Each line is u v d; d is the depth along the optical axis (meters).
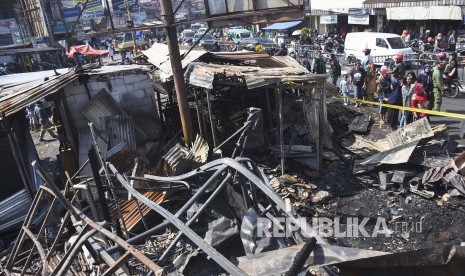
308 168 9.53
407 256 2.78
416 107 10.84
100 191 6.04
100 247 4.24
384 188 8.44
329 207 8.04
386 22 28.28
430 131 9.07
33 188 9.11
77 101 10.82
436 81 11.31
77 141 10.80
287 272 3.09
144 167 9.35
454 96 14.43
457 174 7.88
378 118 12.80
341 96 14.33
